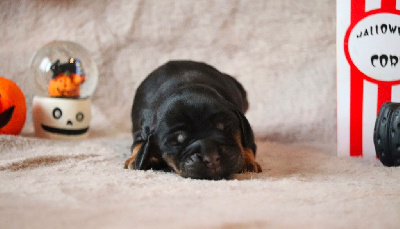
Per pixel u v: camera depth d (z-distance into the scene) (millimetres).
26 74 793
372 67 590
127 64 794
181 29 787
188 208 404
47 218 378
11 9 788
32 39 792
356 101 596
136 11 787
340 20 591
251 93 773
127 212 391
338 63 596
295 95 762
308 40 764
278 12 771
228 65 782
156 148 532
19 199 427
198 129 513
